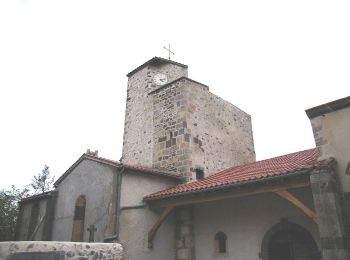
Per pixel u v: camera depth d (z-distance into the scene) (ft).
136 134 42.91
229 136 43.57
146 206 29.78
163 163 37.14
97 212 29.48
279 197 26.48
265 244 26.03
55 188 36.45
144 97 44.16
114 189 28.58
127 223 27.76
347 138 21.76
